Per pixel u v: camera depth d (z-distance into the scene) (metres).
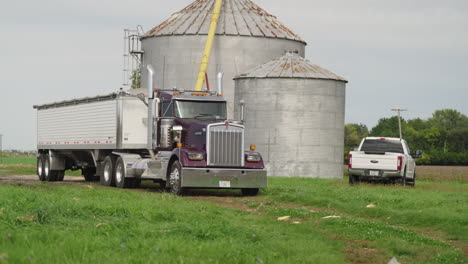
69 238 10.16
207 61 53.81
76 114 33.81
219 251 9.75
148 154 29.41
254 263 9.20
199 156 23.86
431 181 41.44
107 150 31.64
